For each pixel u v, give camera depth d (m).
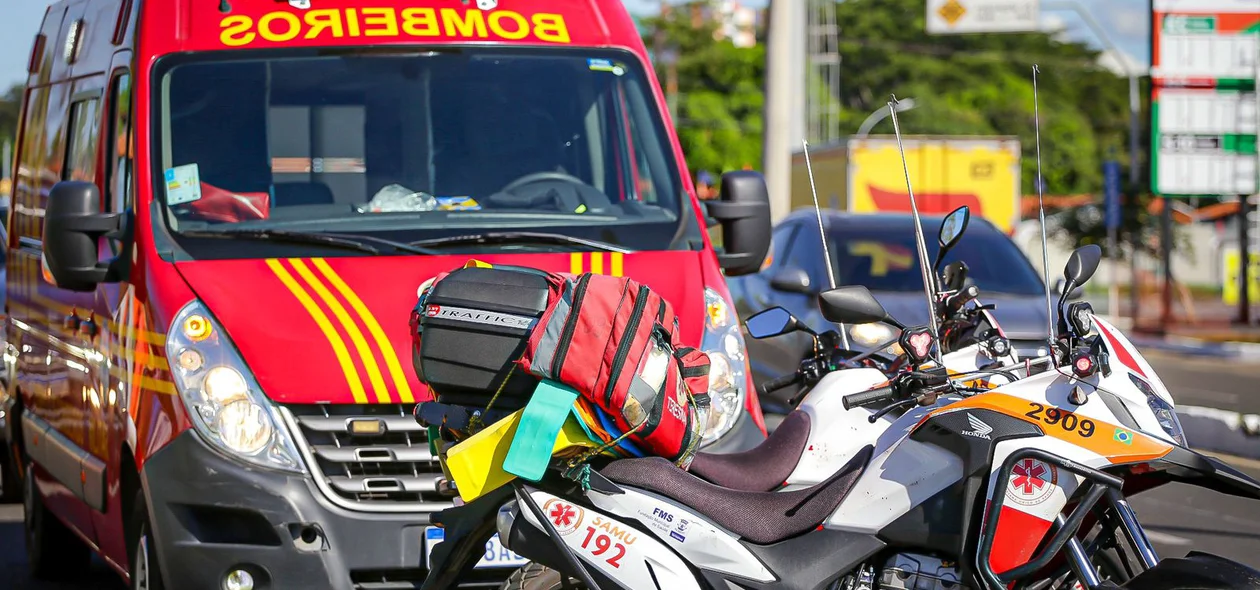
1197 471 3.95
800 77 21.44
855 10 65.25
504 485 4.28
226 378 5.16
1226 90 25.91
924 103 59.72
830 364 4.98
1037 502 4.02
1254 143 25.95
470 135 6.35
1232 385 19.08
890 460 4.19
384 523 5.12
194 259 5.57
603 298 4.20
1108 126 63.09
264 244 5.68
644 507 4.21
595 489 4.21
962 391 4.45
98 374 6.16
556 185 6.30
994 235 11.39
